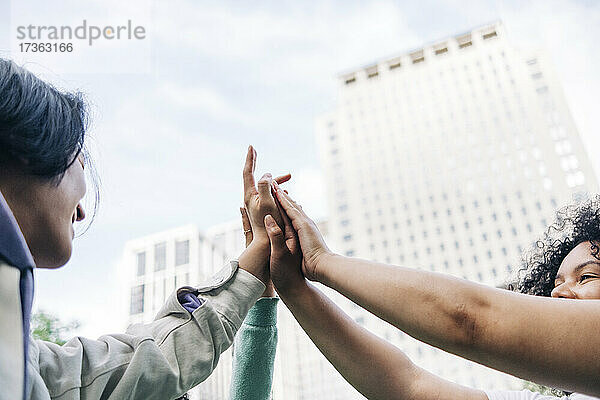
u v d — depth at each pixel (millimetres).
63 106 455
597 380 383
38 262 452
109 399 449
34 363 408
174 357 523
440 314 431
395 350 695
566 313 396
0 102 409
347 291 532
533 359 397
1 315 302
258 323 711
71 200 458
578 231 749
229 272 652
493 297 425
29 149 414
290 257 690
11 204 415
